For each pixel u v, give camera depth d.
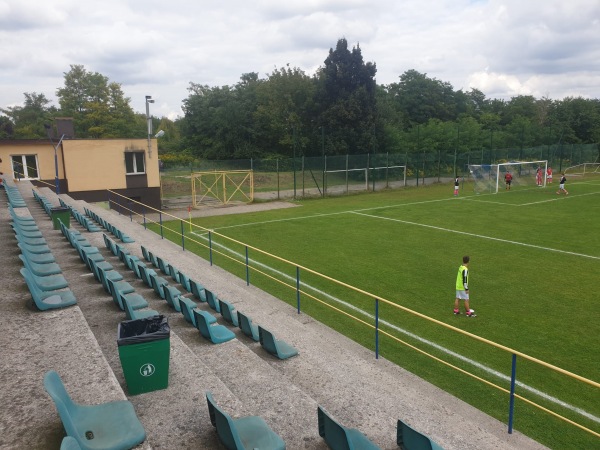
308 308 12.81
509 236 22.25
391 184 45.59
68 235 13.56
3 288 8.16
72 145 31.03
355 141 55.19
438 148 60.03
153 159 33.31
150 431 4.76
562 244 20.48
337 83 56.34
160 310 9.86
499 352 10.09
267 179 43.09
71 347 5.93
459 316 12.19
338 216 29.08
